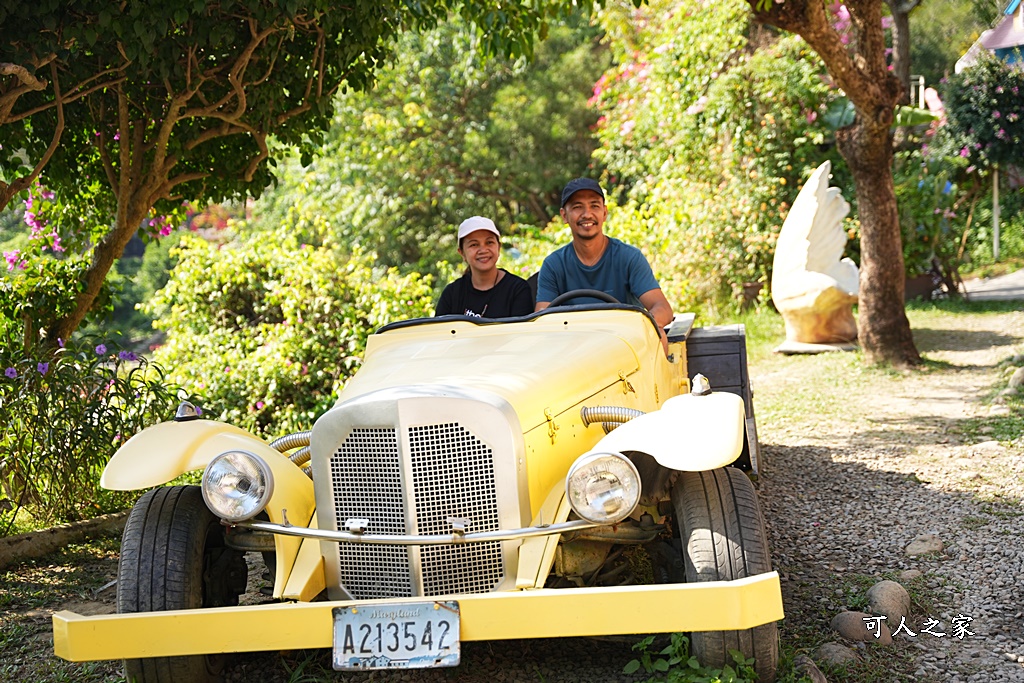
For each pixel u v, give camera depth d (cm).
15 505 590
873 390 891
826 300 1086
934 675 353
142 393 646
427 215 2131
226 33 567
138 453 371
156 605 341
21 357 614
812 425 782
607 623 303
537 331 445
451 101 2088
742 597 299
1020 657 364
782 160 1411
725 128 1403
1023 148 1673
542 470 356
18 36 488
